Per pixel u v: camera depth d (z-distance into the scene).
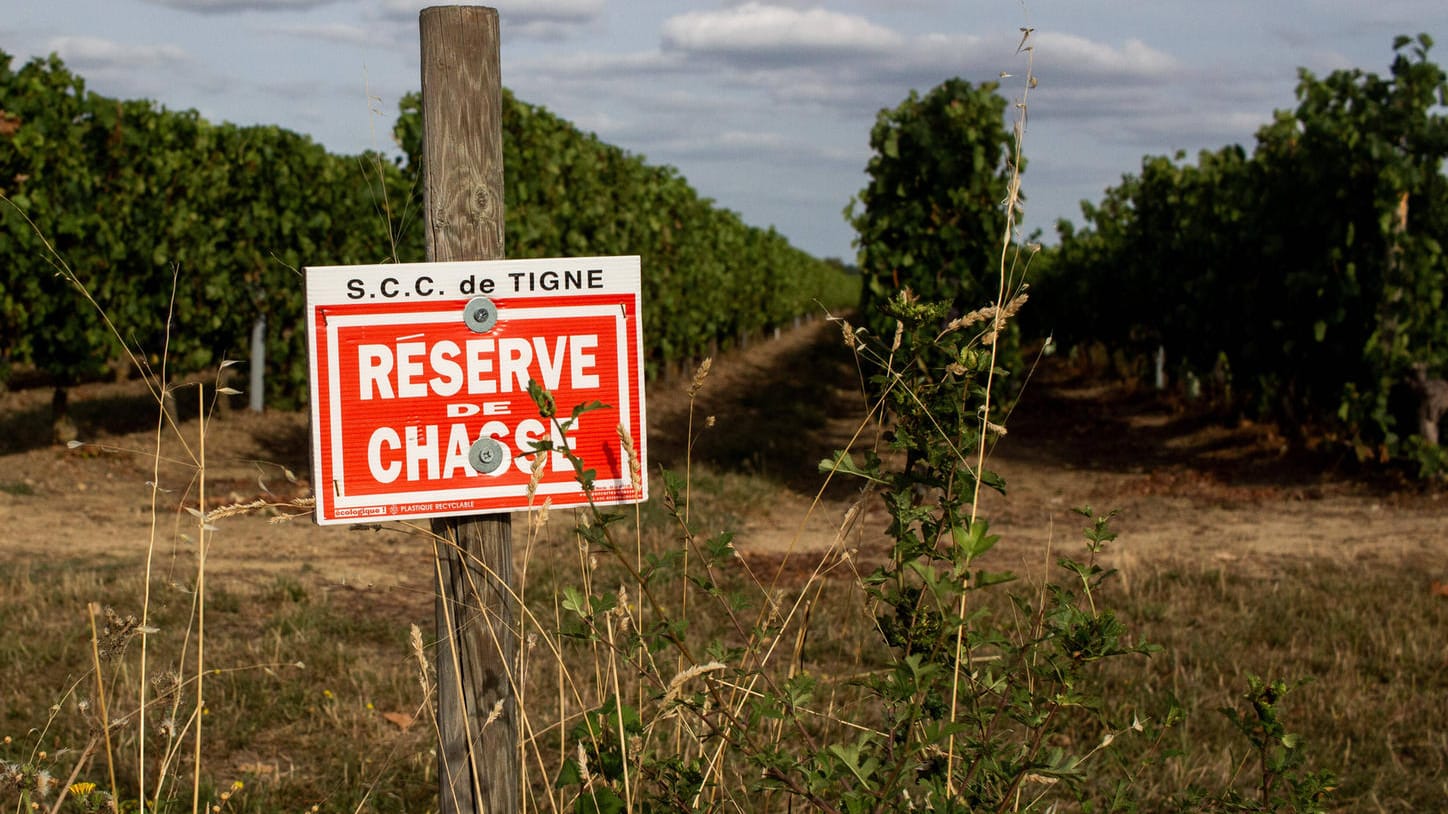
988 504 12.45
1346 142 12.70
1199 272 17.89
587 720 2.63
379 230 17.38
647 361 22.12
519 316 2.55
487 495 2.55
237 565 8.34
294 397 17.98
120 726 2.61
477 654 2.59
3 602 6.73
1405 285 12.40
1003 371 2.42
